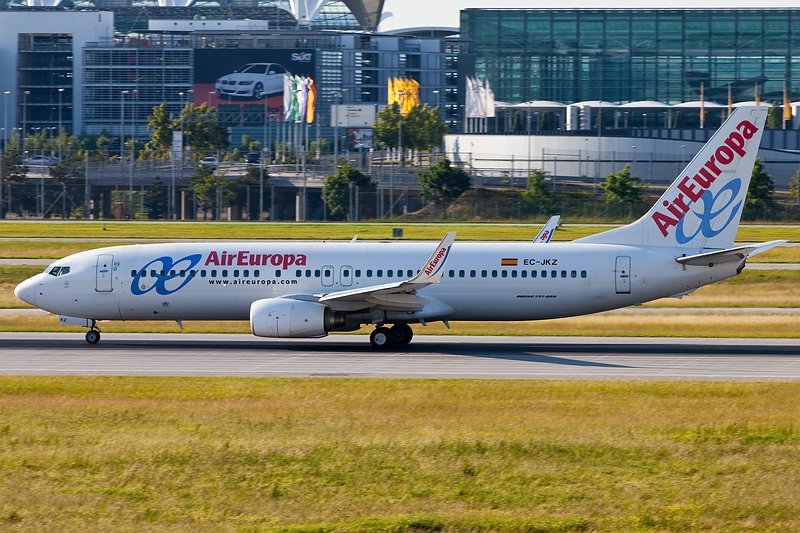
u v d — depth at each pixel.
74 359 193.12
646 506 99.31
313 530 91.12
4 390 157.75
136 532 91.12
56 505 98.62
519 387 159.88
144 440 122.62
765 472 110.75
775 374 176.25
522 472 110.31
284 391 156.00
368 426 130.62
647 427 130.88
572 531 92.12
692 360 192.50
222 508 98.25
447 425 131.75
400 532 91.31
